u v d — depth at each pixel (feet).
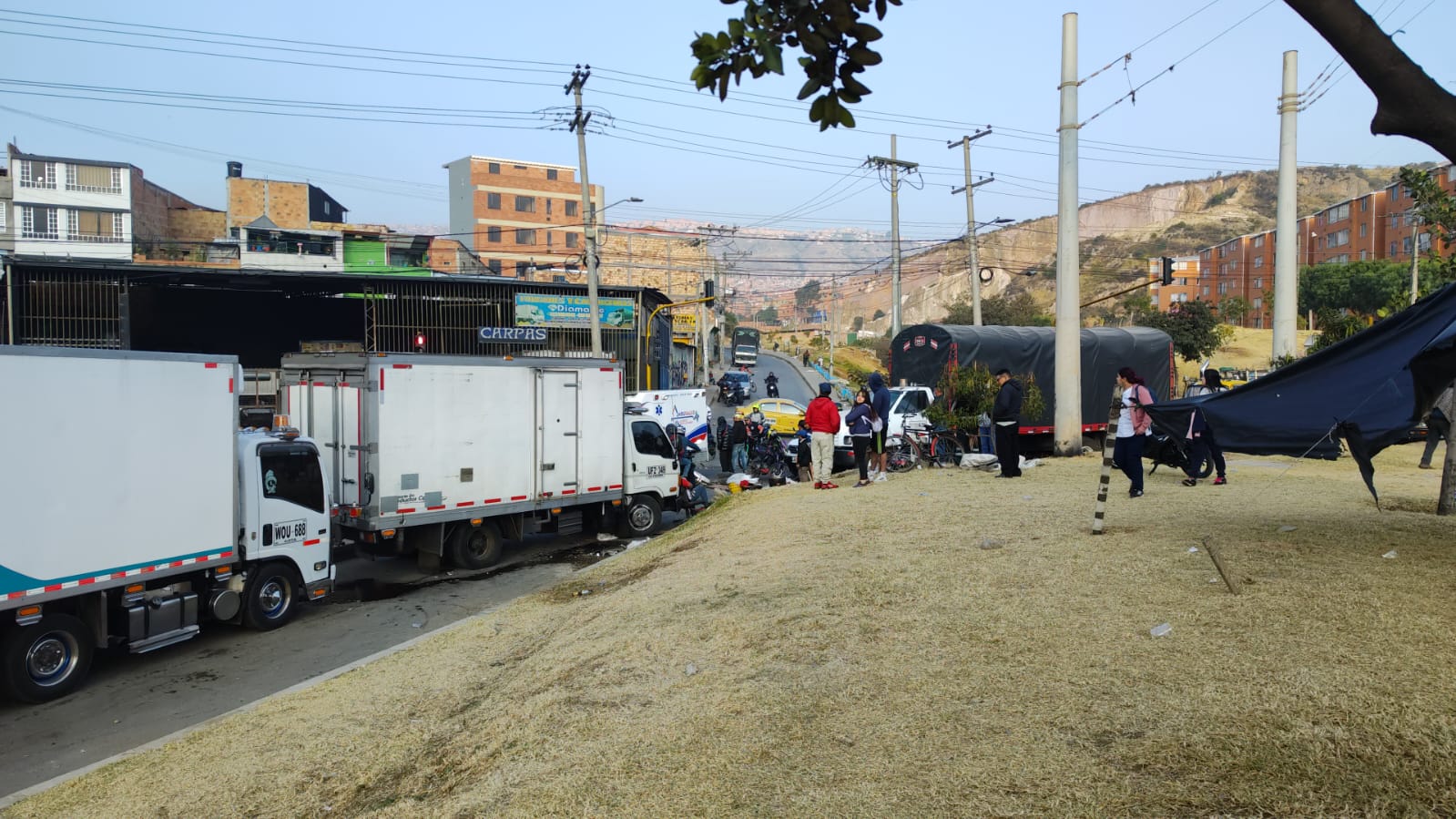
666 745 15.93
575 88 103.50
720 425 75.31
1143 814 11.33
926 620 20.67
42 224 172.14
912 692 16.47
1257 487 38.19
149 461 29.45
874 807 12.51
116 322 107.76
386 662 27.61
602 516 52.08
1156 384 74.64
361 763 19.61
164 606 29.86
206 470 31.32
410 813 15.88
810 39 10.73
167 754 21.35
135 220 182.70
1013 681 16.29
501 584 42.14
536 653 25.50
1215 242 443.73
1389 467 47.91
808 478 63.05
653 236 288.10
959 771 13.16
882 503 39.91
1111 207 547.49
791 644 20.48
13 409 25.88
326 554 36.73
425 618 36.22
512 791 15.40
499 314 126.00
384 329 120.06
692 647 21.90
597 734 17.25
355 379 41.93
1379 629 16.53
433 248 198.39
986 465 52.95
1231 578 20.98
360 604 38.70
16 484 25.91
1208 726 13.34
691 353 228.22
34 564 26.25
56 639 27.22
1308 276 230.48
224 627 35.01
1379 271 211.20
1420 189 49.21
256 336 129.59
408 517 41.98
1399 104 13.24
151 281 111.45
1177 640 17.17
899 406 63.98
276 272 109.29
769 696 17.33
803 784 13.58
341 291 122.21
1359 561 21.56
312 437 44.24
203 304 125.70
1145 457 50.31
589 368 49.83
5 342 104.99
